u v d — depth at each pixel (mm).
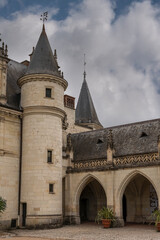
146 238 20766
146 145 29953
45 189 28125
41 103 29594
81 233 23906
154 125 31969
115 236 21969
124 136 33094
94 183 36812
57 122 30312
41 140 28938
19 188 28766
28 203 27828
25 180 28453
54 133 29766
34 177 28156
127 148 31047
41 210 27531
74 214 31922
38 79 30109
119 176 29547
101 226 29594
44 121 29422
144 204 34125
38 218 27219
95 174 31234
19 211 28281
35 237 21641
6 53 30406
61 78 30938
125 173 29203
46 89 30328
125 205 36000
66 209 32281
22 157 29250
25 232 24891
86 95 57312
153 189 33688
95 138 35844
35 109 29453
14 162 28812
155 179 27328
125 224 31625
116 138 33531
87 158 33156
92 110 56469
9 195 27859
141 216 34031
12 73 34531
